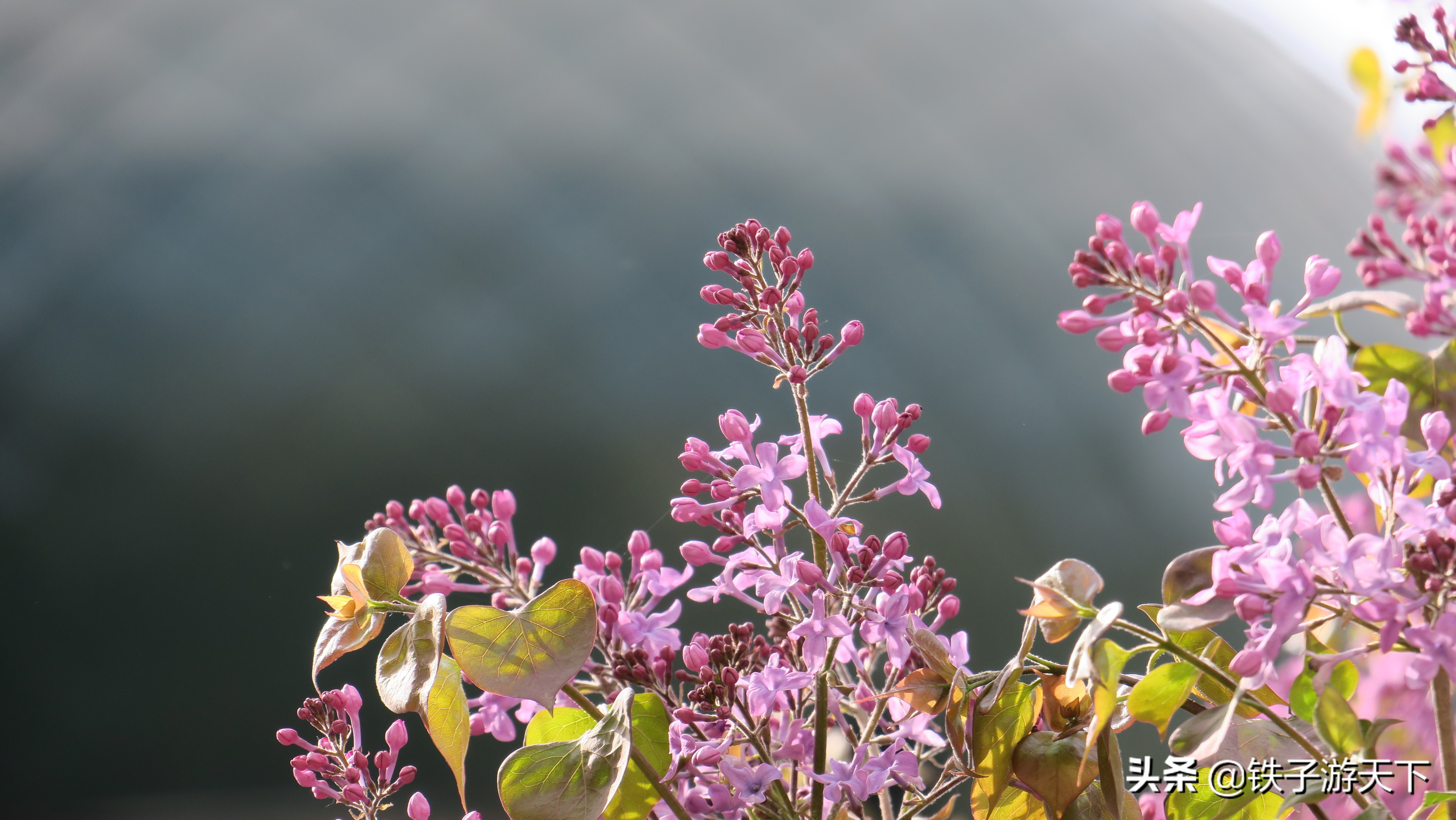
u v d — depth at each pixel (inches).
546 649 41.1
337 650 41.4
